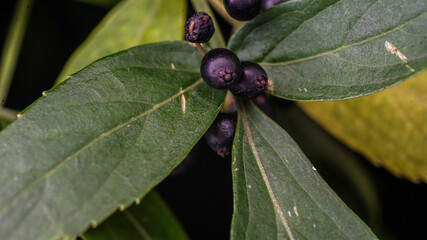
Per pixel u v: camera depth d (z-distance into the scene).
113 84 0.19
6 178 0.18
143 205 0.22
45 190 0.18
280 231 0.19
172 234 0.22
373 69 0.20
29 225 0.18
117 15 0.24
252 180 0.20
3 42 0.26
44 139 0.19
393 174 0.25
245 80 0.20
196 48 0.21
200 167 0.26
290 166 0.20
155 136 0.19
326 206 0.20
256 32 0.21
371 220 0.25
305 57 0.20
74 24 0.26
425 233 0.25
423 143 0.25
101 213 0.18
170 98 0.20
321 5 0.20
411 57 0.19
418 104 0.25
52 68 0.26
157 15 0.24
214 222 0.27
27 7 0.24
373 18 0.20
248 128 0.20
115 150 0.19
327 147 0.26
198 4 0.22
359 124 0.25
